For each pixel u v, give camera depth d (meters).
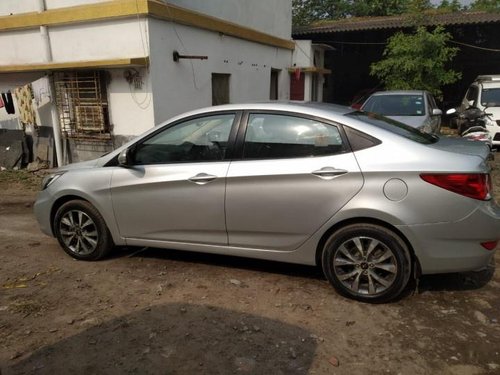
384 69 15.44
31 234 5.50
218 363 2.83
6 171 9.59
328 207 3.47
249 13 11.71
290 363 2.82
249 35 11.45
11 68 8.78
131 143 4.22
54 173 4.63
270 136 3.72
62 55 8.79
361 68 18.77
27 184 8.54
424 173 3.25
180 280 4.02
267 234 3.75
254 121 3.80
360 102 12.87
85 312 3.47
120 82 8.32
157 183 4.02
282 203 3.61
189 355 2.91
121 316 3.41
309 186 3.51
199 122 3.99
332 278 3.61
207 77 9.79
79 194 4.36
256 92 12.45
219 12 10.23
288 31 14.62
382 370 2.75
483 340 3.05
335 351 2.95
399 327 3.21
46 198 4.58
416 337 3.09
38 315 3.43
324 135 3.57
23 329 3.24
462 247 3.30
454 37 16.72
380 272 3.48
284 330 3.19
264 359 2.87
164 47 8.24
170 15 8.20
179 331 3.19
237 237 3.86
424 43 14.30
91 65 7.95
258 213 3.71
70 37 8.59
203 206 3.88
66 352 2.95
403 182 3.28
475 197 3.22
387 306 3.50
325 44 17.22
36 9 8.84
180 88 8.84
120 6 7.81
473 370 2.75
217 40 10.06
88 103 8.73
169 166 4.02
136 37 7.92
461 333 3.14
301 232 3.62
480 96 11.42
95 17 8.10
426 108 9.03
